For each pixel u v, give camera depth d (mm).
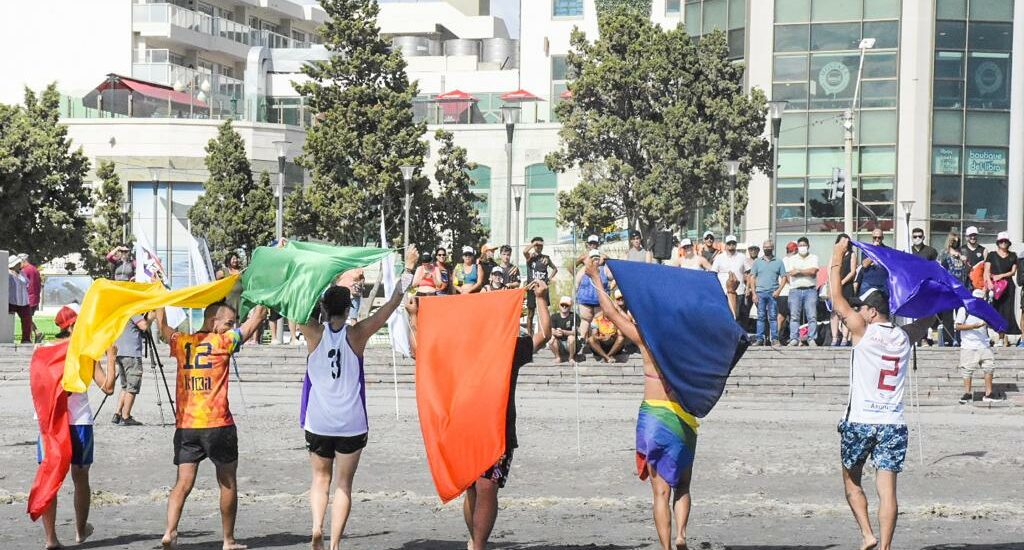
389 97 51125
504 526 13141
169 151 65188
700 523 13266
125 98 65875
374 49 51500
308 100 51688
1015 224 41969
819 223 53844
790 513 13922
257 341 31594
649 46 50906
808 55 54125
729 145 50531
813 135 54000
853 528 12977
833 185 53438
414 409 24359
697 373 10758
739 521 13414
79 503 12031
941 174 53188
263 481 16203
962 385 25797
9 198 50469
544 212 67875
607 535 12562
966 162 53312
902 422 10922
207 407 11289
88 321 11492
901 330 10977
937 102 53125
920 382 25922
